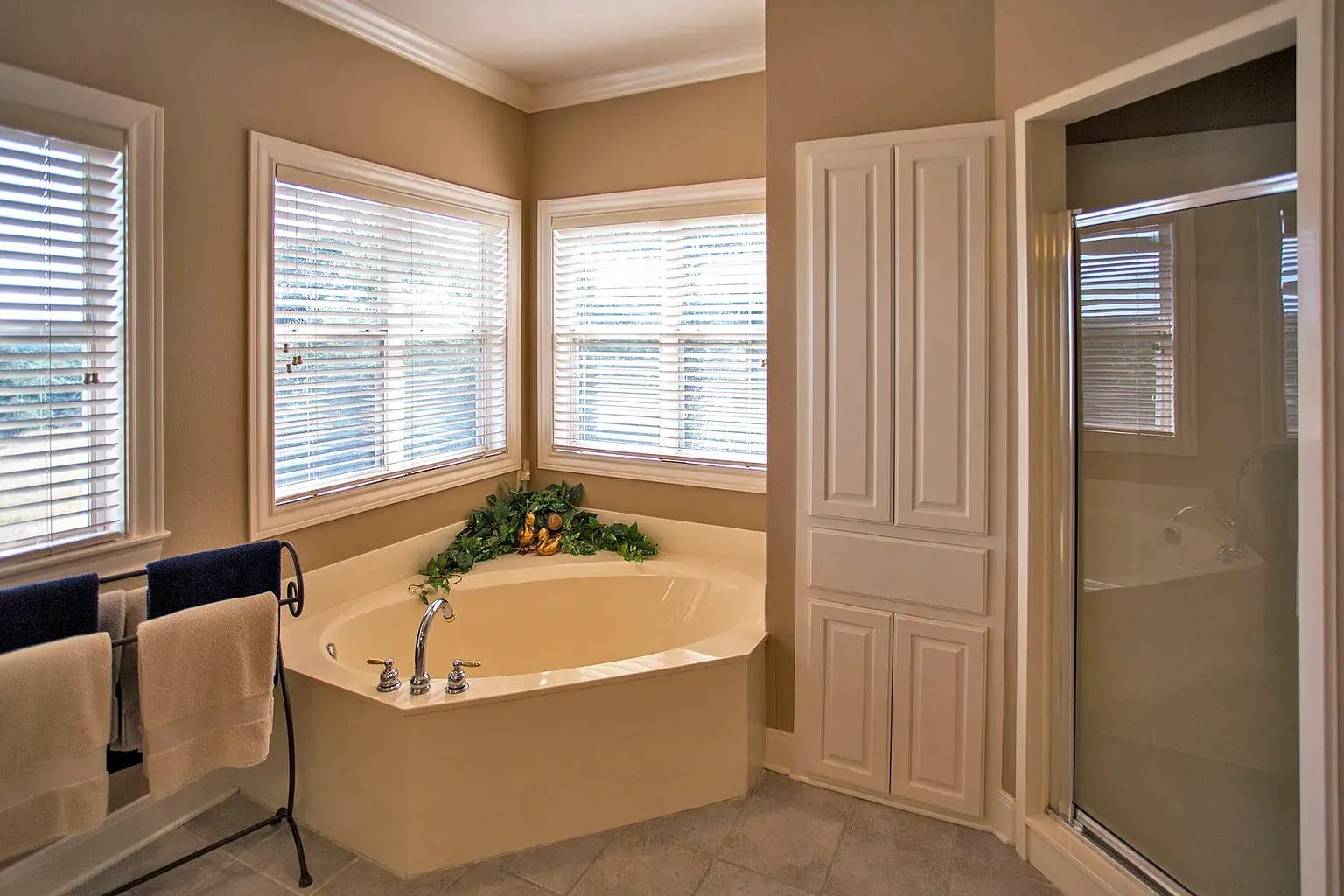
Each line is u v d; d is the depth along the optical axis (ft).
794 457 8.09
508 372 11.72
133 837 6.99
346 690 6.93
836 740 8.02
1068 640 6.60
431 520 10.53
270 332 8.08
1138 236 5.88
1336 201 4.28
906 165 7.20
